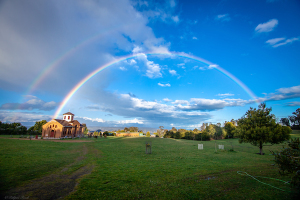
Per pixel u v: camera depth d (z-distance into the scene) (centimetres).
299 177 795
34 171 1336
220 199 869
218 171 1527
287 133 3175
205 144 5512
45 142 4047
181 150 3369
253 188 1034
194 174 1409
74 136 7681
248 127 3553
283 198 861
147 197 905
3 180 1070
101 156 2331
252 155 2955
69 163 1761
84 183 1117
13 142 3456
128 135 11806
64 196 886
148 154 2686
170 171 1509
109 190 1003
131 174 1384
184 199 875
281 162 866
